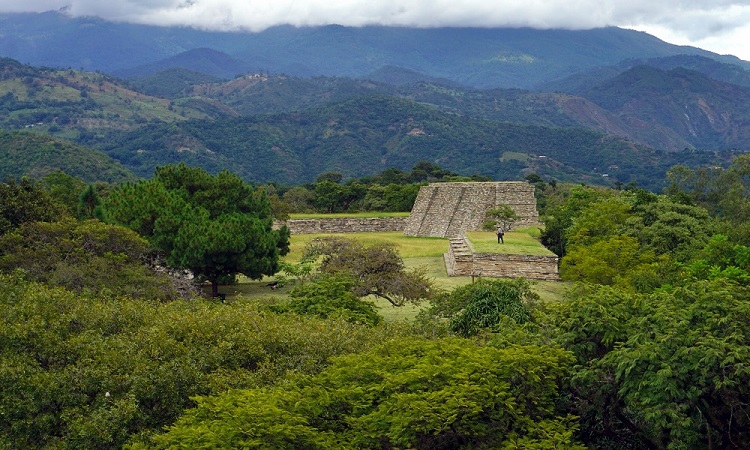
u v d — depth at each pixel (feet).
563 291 124.16
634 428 55.06
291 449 46.85
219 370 59.06
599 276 111.14
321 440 47.67
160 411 55.67
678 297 57.88
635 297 61.41
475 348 57.72
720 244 101.96
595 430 56.95
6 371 54.13
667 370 47.88
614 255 113.09
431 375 50.90
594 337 57.57
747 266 96.58
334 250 127.75
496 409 49.88
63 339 62.75
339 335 66.28
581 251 118.62
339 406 52.60
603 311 57.31
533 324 64.18
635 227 136.46
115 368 57.82
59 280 96.78
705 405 50.14
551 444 46.80
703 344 48.96
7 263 100.48
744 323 51.55
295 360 61.46
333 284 97.66
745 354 47.57
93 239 113.50
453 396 47.96
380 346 61.05
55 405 54.70
